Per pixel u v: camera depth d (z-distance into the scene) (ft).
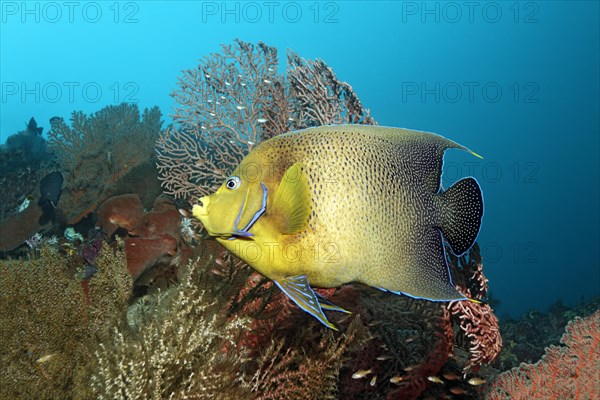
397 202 2.17
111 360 2.63
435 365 3.28
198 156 5.20
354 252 2.17
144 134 7.02
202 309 2.86
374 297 3.49
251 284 3.67
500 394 3.52
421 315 3.38
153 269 4.39
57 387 2.72
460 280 3.37
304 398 2.90
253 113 5.30
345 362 3.34
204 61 5.32
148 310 3.18
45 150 9.48
